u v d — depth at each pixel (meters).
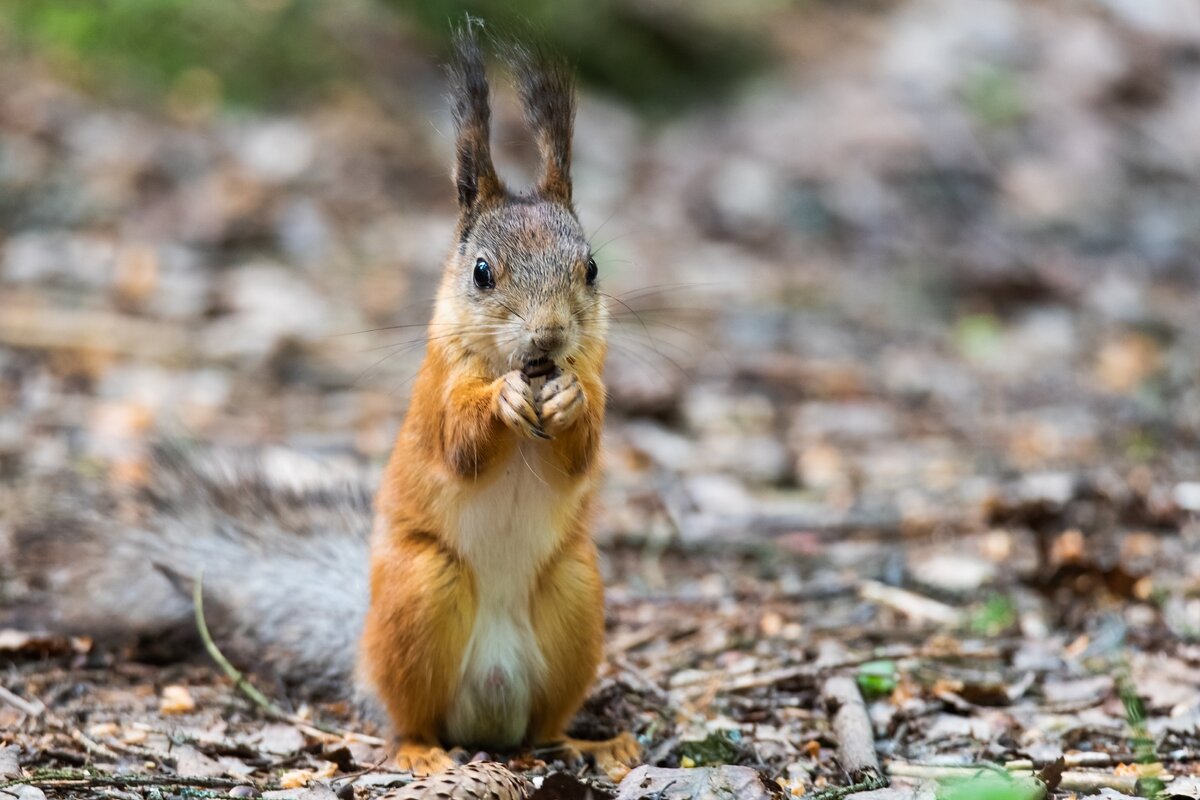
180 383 13.70
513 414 6.86
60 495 10.28
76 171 17.52
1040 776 6.80
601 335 7.65
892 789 6.73
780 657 8.88
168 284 15.71
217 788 6.69
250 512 9.28
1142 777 6.88
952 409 15.20
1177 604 9.78
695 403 14.75
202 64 20.97
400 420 13.52
